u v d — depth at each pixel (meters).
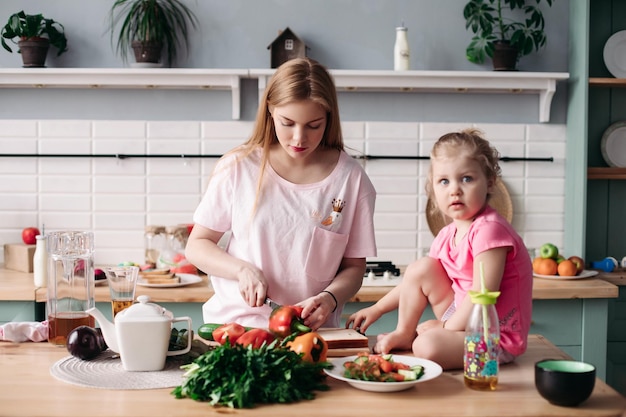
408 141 3.77
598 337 3.26
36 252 3.18
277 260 2.16
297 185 2.17
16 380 1.65
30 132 3.72
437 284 1.96
